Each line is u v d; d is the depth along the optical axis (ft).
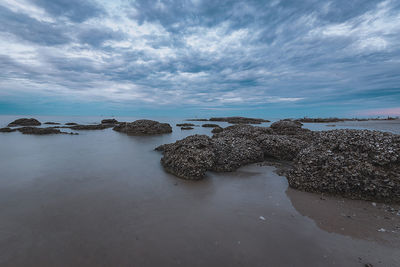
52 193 19.17
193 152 27.02
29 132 70.44
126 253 11.28
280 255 11.28
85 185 21.42
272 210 16.66
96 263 10.53
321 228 13.99
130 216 15.28
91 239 12.41
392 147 20.48
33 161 31.12
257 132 48.62
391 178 18.49
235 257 11.12
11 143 48.88
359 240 12.64
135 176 24.90
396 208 16.93
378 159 19.97
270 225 14.34
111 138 61.26
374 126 93.50
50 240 12.22
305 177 21.59
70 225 13.87
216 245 12.09
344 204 17.80
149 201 17.99
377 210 16.65
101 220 14.61
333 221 14.92
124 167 28.68
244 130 50.62
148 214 15.65
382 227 14.11
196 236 12.96
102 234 12.94
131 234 13.01
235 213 16.08
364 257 11.14
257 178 25.38
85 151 39.78
